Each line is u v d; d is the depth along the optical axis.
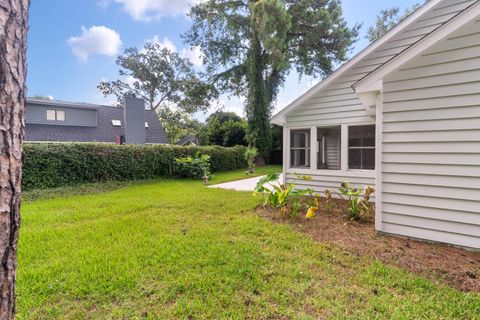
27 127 13.58
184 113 27.34
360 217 4.07
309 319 1.79
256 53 14.59
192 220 4.15
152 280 2.28
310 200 5.72
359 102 5.66
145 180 9.18
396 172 3.26
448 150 2.89
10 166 0.99
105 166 8.19
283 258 2.73
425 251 2.82
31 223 3.98
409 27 4.92
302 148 6.78
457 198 2.84
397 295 2.07
